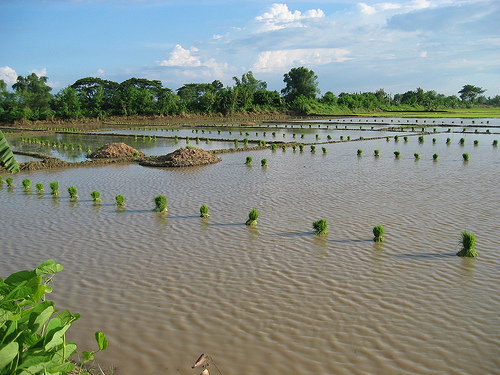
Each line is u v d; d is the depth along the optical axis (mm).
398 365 7816
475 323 9102
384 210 17828
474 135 51094
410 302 10055
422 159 32469
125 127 76000
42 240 15008
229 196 21031
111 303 10305
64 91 92312
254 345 8516
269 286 11039
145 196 21422
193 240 14641
